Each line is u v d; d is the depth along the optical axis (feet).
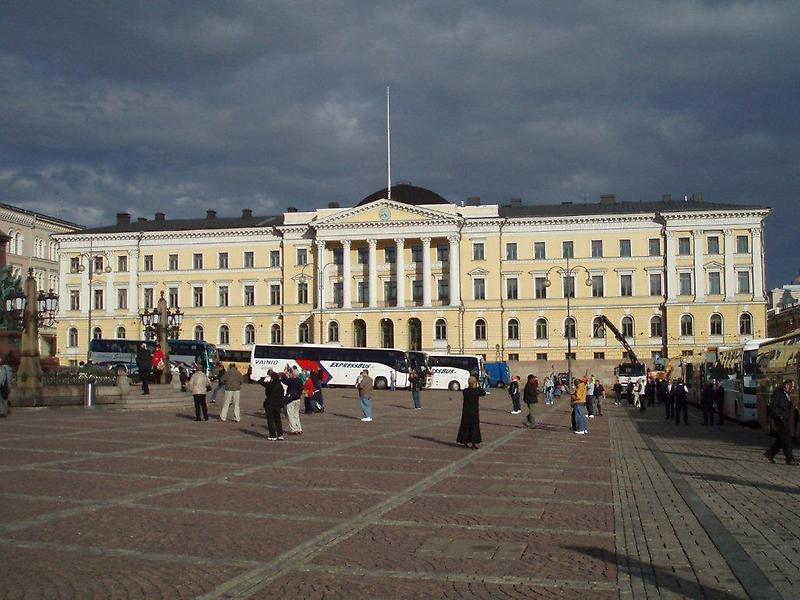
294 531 40.55
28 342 125.70
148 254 350.23
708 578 32.94
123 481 55.62
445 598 29.78
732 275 307.17
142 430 95.66
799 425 94.99
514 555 36.29
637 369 256.52
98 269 350.84
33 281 126.62
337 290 334.65
